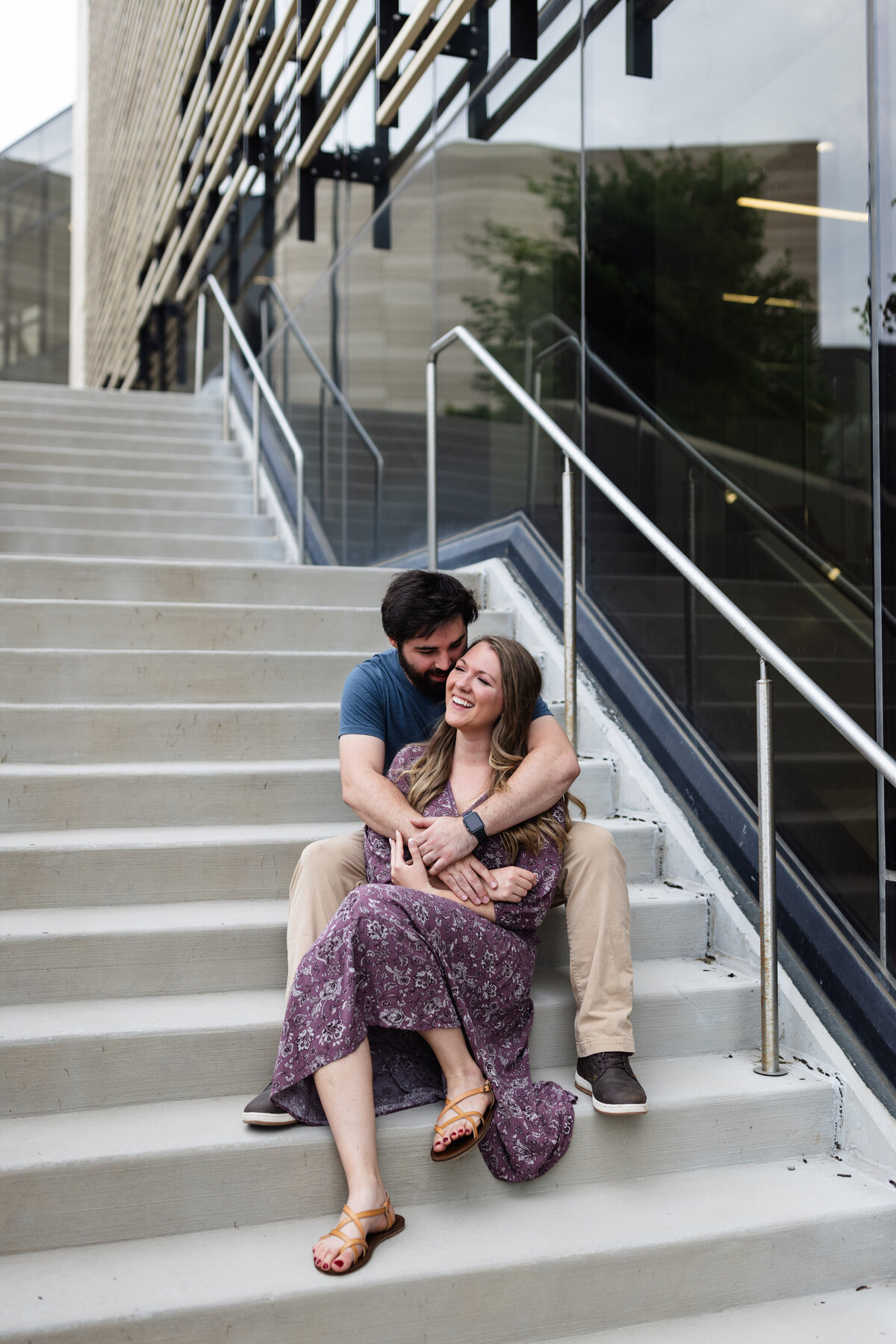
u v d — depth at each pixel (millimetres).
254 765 2625
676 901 2412
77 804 2422
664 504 2975
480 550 3975
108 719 2631
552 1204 1783
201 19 6922
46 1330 1394
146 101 9180
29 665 2764
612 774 2846
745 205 2672
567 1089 1941
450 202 4316
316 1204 1728
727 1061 2135
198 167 7379
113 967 2037
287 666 2963
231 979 2094
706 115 2830
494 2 4023
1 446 5500
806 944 2256
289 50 5465
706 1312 1706
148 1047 1852
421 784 2070
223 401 6199
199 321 7512
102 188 12430
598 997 1931
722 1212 1770
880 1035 2035
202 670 2895
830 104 2402
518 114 3820
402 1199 1752
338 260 5438
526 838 1949
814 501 2412
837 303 2369
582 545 3371
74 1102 1818
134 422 6238
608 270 3266
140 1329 1429
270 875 2322
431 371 3713
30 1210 1600
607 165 3275
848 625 2299
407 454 4652
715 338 2768
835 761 2285
